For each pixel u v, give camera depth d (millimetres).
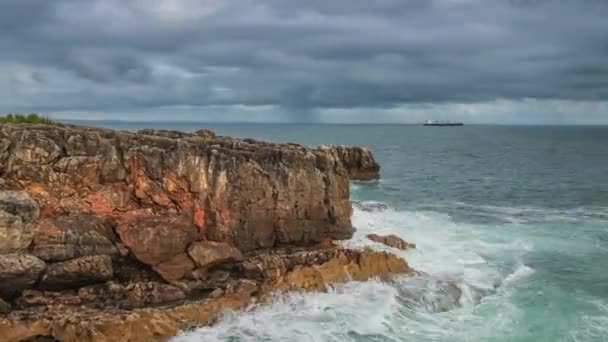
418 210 50969
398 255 33312
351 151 76625
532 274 32188
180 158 29641
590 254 36344
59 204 27641
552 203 56469
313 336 23844
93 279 25703
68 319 22062
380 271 29672
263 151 32125
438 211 50688
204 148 30219
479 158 114938
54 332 21812
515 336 24375
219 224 29812
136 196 29453
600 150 139500
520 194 62719
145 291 25469
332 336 23953
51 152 27812
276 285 27141
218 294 25797
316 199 33438
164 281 26969
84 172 28453
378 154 126812
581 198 59812
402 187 68188
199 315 24297
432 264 32500
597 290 29875
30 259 24188
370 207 48250
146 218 28156
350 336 24031
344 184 36031
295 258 29297
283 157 32438
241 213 30500
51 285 25016
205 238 29688
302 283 27547
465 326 25328
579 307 27594
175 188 29562
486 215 49031
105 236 27188
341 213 34969
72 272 25078
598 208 53500
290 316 25422
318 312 25875
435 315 26438
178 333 23328
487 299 28391
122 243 27281
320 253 30000
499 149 145625
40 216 26797
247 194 30688
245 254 29922
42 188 27578
